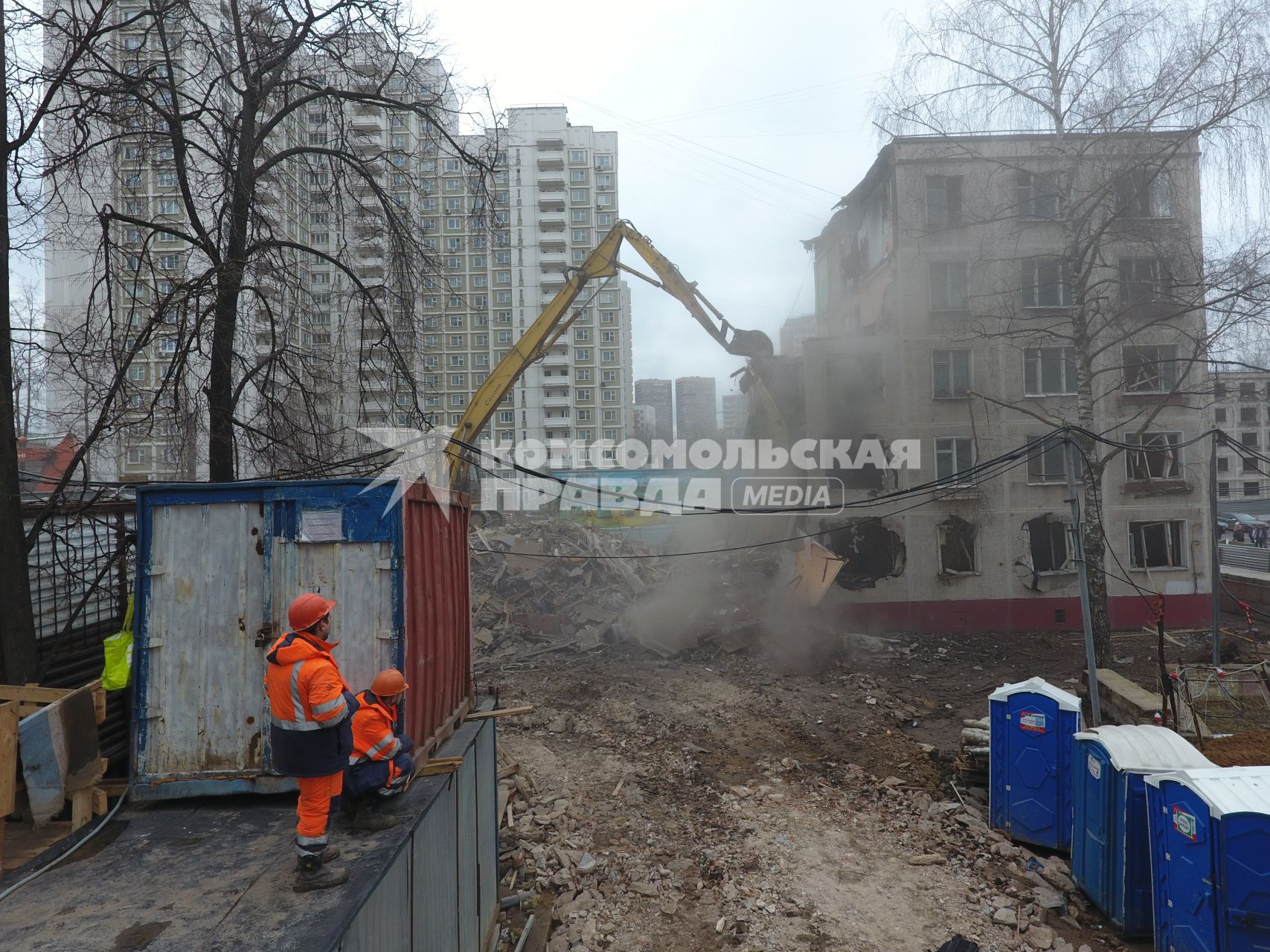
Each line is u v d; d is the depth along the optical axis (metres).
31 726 4.61
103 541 9.17
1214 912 6.05
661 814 10.01
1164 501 22.22
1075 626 21.78
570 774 11.23
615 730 13.33
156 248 12.99
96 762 4.99
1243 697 11.20
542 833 9.14
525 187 69.69
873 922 7.29
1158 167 16.84
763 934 7.06
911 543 22.03
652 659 18.14
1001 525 22.12
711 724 13.73
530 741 12.67
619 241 18.84
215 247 10.51
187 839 4.62
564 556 23.44
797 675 17.00
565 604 22.31
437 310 51.22
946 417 22.38
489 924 6.86
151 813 5.03
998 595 21.94
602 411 70.69
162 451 11.19
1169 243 17.53
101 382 9.25
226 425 10.54
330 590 5.30
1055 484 22.16
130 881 4.09
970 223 20.86
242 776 5.12
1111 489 22.30
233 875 4.12
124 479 11.40
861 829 9.42
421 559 5.80
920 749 12.55
